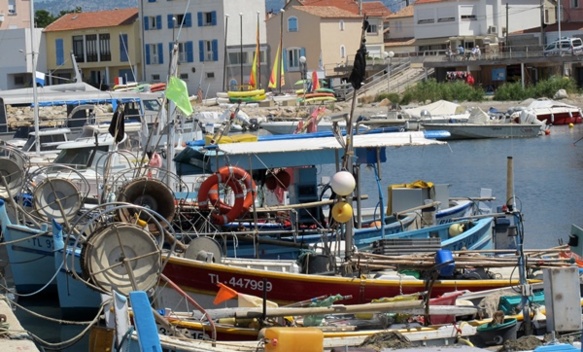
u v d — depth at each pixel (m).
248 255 26.30
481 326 19.31
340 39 119.06
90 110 60.62
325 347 18.41
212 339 18.97
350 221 23.55
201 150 26.73
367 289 22.34
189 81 119.25
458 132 75.31
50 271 27.48
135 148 44.34
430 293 20.56
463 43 119.00
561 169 55.88
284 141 27.30
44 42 124.31
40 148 49.31
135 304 16.80
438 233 28.56
